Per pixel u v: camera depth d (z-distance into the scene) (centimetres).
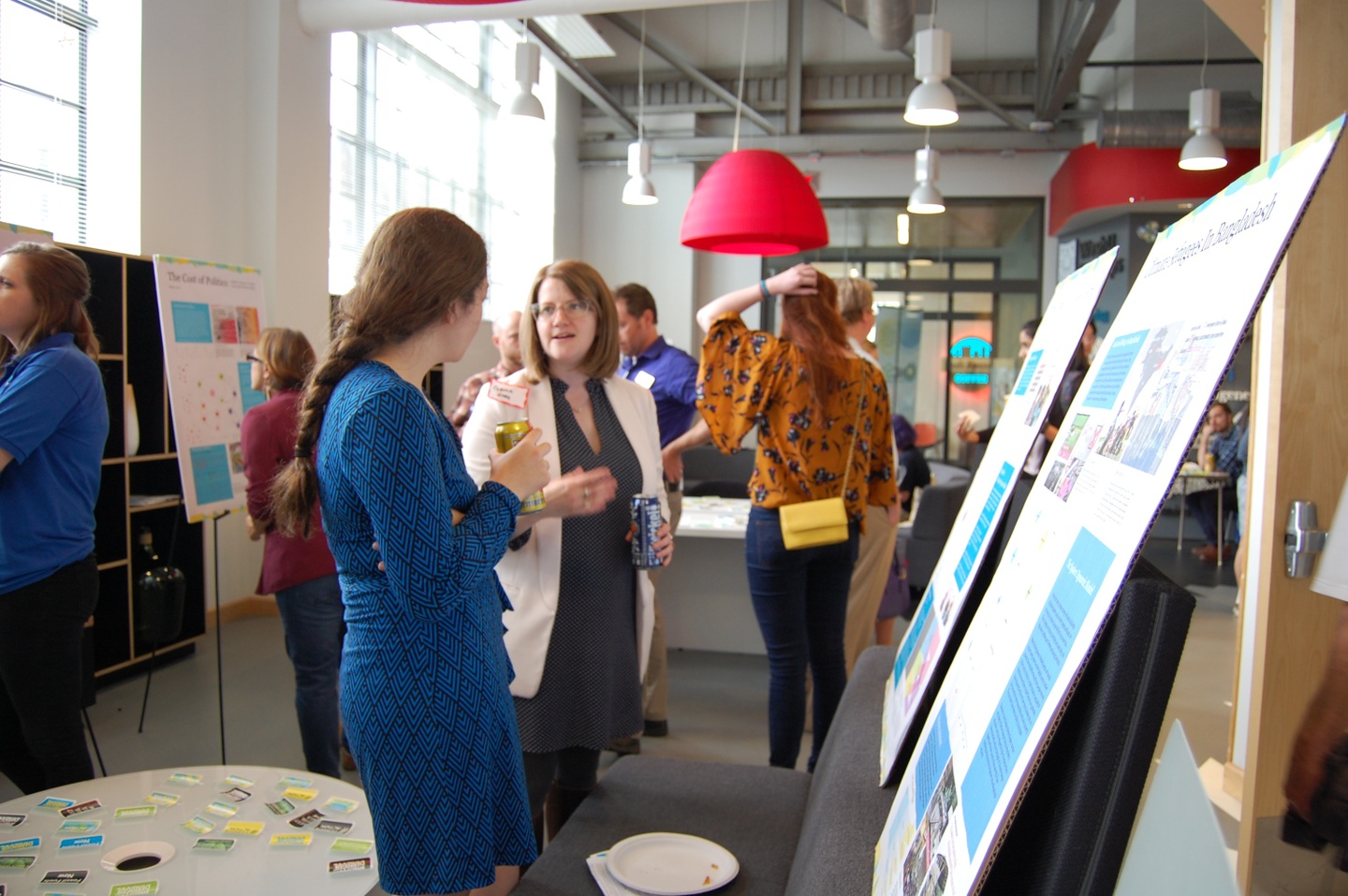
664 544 200
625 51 955
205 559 473
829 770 151
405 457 123
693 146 970
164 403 460
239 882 150
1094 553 65
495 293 892
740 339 259
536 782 187
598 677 191
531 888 145
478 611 138
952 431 991
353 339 134
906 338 995
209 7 507
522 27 767
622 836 163
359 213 667
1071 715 78
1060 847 69
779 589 259
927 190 716
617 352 204
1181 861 51
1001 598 92
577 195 1017
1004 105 934
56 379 213
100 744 339
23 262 218
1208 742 331
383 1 534
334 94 632
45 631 216
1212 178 741
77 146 454
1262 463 267
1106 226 852
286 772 197
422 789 130
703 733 362
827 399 254
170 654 450
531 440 153
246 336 406
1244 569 275
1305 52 220
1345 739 78
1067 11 699
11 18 417
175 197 487
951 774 83
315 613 274
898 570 397
